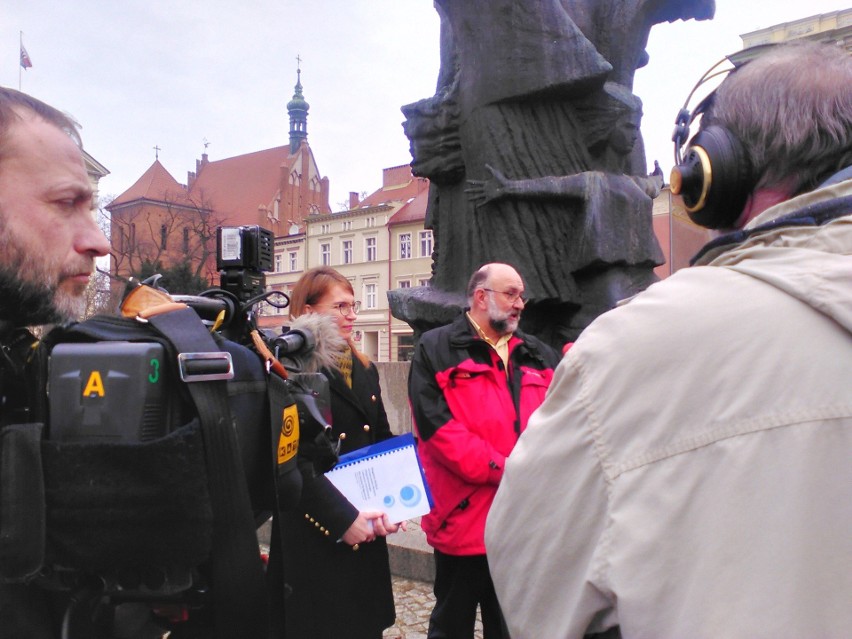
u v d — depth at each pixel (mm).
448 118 4203
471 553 2479
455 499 2510
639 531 807
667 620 771
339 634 2207
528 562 965
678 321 857
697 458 792
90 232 1034
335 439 2041
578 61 3732
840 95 910
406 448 2275
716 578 741
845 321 755
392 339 50156
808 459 734
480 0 3928
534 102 3887
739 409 780
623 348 889
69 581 945
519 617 986
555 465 933
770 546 726
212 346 999
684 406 819
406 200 52250
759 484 747
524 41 3801
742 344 805
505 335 2654
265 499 1229
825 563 711
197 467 916
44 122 988
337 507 1958
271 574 1230
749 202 1008
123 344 937
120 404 906
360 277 51969
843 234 831
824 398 748
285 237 57188
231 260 1516
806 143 912
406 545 4160
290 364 1571
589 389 909
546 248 3859
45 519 884
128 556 899
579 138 3959
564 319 4047
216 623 999
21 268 944
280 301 1701
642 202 3922
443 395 2543
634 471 833
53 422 921
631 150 4074
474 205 3980
